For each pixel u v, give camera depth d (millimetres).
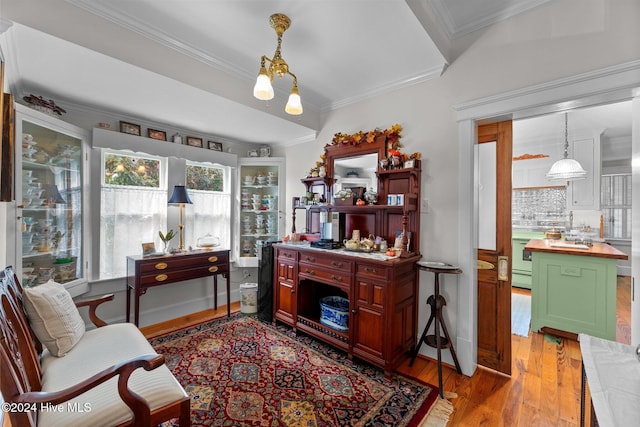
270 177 3775
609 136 4754
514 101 1868
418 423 1567
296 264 2682
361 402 1727
